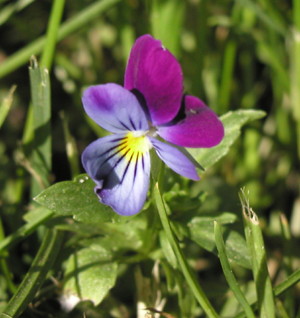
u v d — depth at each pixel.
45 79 0.20
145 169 0.17
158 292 0.19
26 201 0.23
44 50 0.21
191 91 0.24
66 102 0.25
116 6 0.24
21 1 0.23
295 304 0.21
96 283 0.18
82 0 0.25
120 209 0.16
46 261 0.18
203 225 0.18
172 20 0.23
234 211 0.22
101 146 0.16
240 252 0.18
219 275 0.22
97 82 0.24
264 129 0.24
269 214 0.24
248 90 0.25
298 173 0.24
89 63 0.25
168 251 0.18
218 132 0.16
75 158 0.21
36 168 0.20
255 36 0.24
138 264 0.19
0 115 0.19
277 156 0.24
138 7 0.25
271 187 0.24
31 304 0.19
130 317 0.20
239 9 0.24
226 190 0.22
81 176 0.17
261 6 0.24
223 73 0.24
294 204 0.24
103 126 0.16
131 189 0.17
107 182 0.17
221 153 0.19
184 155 0.16
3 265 0.19
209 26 0.24
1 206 0.21
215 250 0.18
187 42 0.25
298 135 0.23
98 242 0.19
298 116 0.23
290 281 0.17
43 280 0.18
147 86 0.16
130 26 0.24
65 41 0.26
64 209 0.17
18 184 0.21
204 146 0.16
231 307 0.20
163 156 0.16
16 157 0.21
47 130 0.20
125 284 0.21
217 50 0.25
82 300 0.18
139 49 0.16
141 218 0.19
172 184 0.19
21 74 0.26
